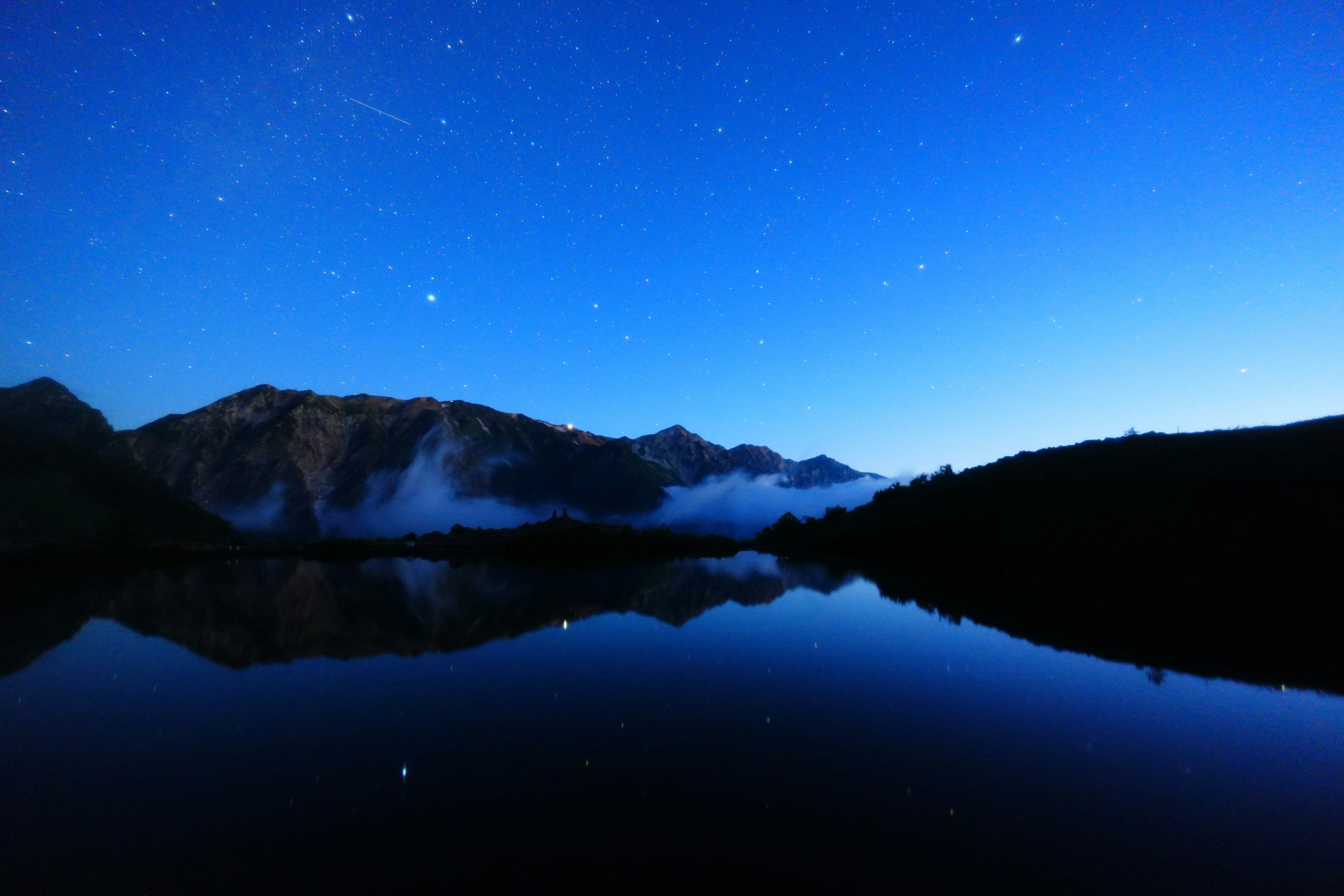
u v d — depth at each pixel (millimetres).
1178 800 4652
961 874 3619
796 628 12477
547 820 4297
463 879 3566
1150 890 3467
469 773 5156
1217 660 9273
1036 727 6344
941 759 5461
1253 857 3846
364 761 5426
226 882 3568
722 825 4234
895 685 7984
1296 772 5188
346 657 10008
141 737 6113
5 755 5633
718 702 7234
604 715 6742
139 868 3721
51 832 4168
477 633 12195
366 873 3643
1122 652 9844
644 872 3627
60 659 9930
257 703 7297
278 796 4723
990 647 10336
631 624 13219
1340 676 8352
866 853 3842
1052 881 3553
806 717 6680
